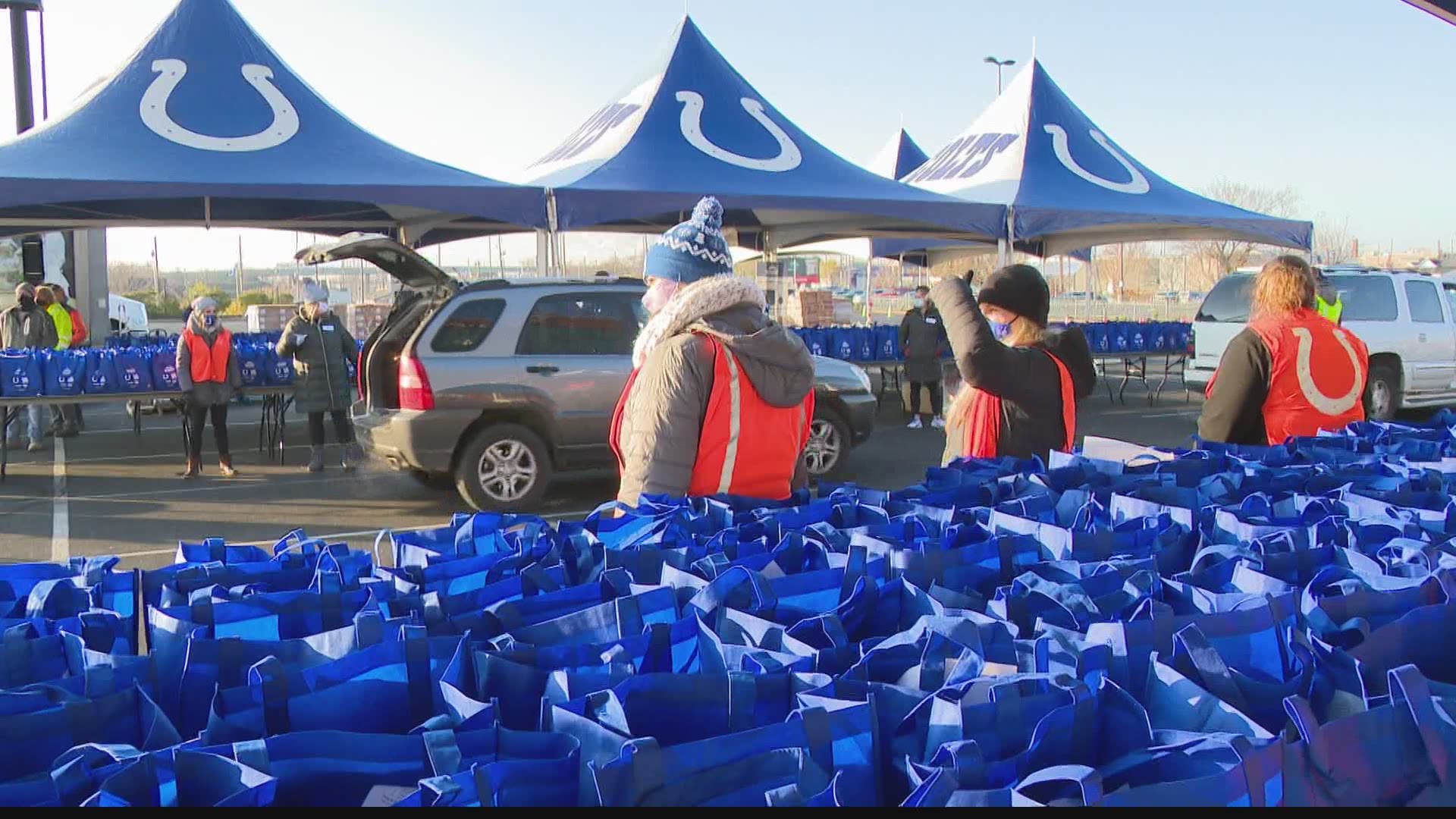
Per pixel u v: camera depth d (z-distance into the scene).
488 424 7.67
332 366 9.30
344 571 1.78
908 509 2.29
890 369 19.03
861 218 15.34
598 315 7.93
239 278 32.69
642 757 1.00
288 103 10.91
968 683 1.19
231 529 7.26
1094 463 2.75
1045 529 1.98
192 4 11.23
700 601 1.54
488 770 0.98
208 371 9.02
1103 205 13.36
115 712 1.15
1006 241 12.64
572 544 1.91
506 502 7.66
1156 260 45.91
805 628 1.45
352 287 24.62
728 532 1.95
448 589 1.75
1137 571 1.74
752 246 17.89
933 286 3.19
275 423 10.44
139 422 11.49
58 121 10.14
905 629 1.61
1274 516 2.33
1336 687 1.31
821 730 1.09
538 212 10.26
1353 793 1.11
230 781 0.99
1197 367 13.11
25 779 1.02
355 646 1.32
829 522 2.16
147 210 12.80
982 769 1.05
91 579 1.64
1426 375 12.80
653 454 2.26
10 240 15.69
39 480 9.08
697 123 12.26
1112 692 1.18
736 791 1.03
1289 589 1.64
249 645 1.28
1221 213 13.77
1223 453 3.01
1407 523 2.07
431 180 10.19
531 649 1.31
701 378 2.28
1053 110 15.01
